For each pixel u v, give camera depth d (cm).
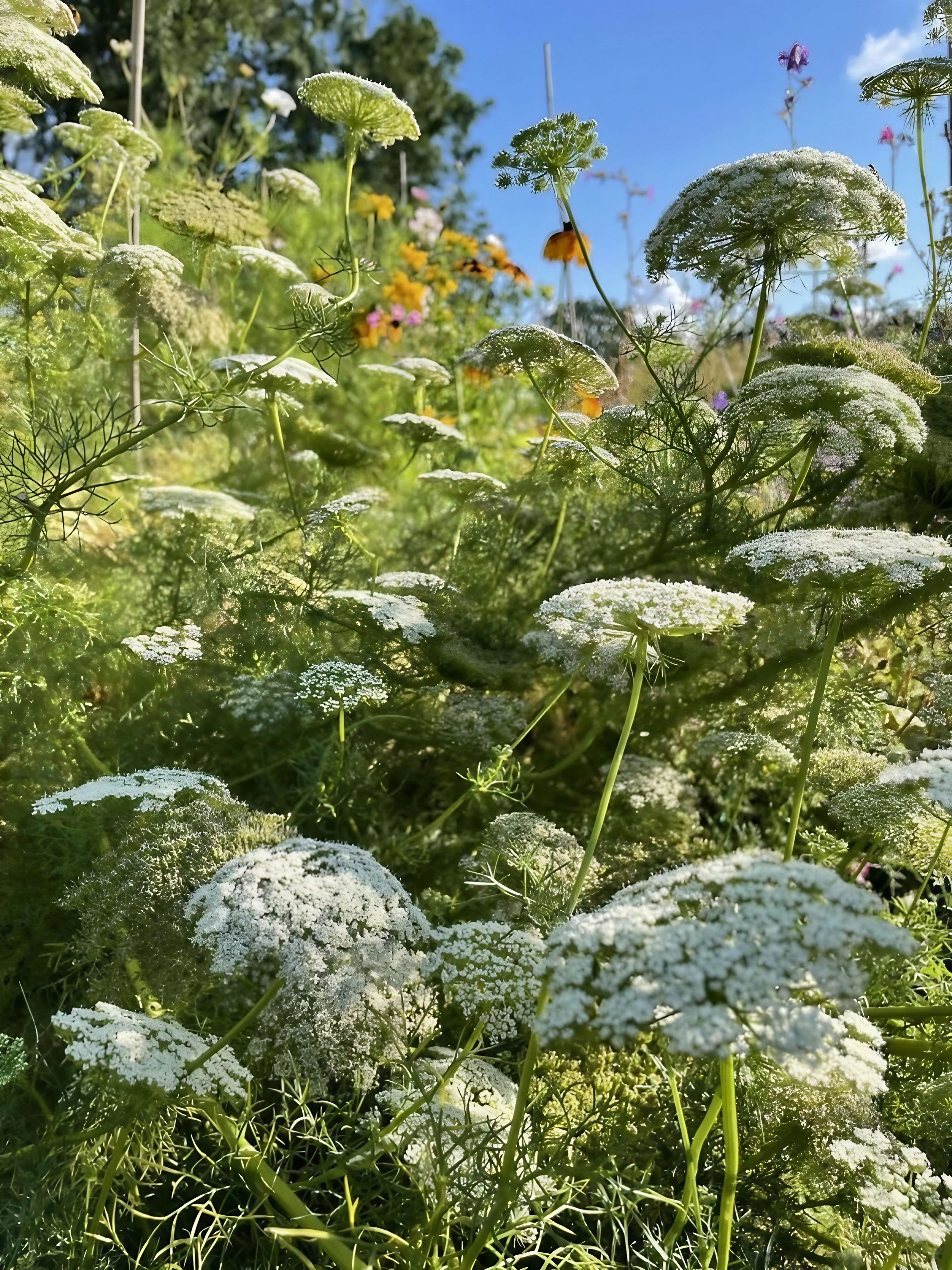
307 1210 225
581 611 229
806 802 400
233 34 2227
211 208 488
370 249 998
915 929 305
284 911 225
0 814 334
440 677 441
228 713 395
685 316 443
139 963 255
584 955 170
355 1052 232
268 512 520
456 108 2723
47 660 371
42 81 462
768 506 514
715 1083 255
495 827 336
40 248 423
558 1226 229
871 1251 217
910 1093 264
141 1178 247
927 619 412
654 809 388
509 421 980
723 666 423
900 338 527
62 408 478
